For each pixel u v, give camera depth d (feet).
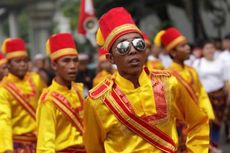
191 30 66.33
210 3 64.95
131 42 18.02
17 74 31.63
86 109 18.84
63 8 130.41
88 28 46.55
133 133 18.40
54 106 25.67
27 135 31.27
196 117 19.20
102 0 69.62
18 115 31.30
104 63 40.50
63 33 26.43
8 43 32.09
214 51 46.88
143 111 18.43
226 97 45.98
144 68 18.89
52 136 25.22
